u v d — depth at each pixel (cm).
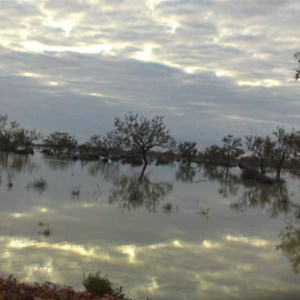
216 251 1488
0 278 950
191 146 8519
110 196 2656
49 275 1098
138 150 7544
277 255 1502
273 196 3506
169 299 1014
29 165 4791
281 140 5516
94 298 874
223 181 4662
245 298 1062
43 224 1673
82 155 7912
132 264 1253
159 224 1878
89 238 1514
